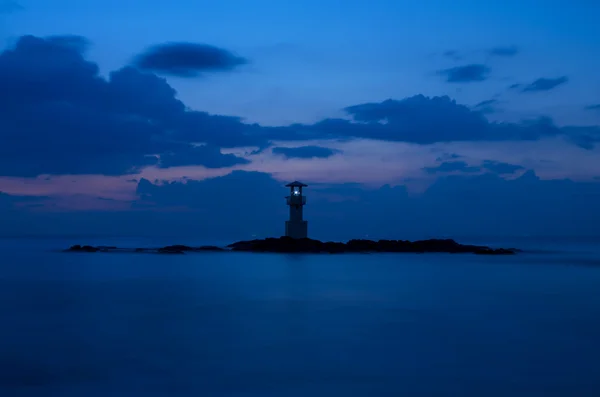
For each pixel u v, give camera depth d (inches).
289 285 1594.5
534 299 1309.1
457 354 770.8
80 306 1191.6
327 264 2413.9
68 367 709.3
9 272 2044.8
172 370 696.4
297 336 885.2
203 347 812.6
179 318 1043.9
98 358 752.3
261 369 700.7
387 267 2268.7
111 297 1336.1
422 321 1013.8
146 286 1566.2
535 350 789.2
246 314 1090.1
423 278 1828.2
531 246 5979.3
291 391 617.6
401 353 775.7
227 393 613.3
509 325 975.6
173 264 2410.2
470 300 1299.2
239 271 2058.3
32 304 1218.6
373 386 634.8
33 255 3233.3
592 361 730.2
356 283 1652.3
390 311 1123.9
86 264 2460.6
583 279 1817.2
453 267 2306.8
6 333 903.1
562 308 1169.4
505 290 1491.1
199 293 1417.3
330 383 645.3
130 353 776.3
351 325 980.6
